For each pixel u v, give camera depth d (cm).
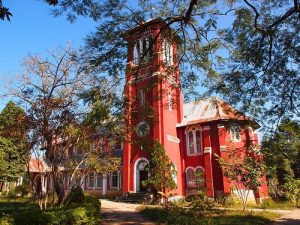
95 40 1202
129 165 3228
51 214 1142
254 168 2102
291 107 1412
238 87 1420
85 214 1305
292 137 1560
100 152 1941
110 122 1338
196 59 1422
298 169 3300
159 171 2797
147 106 1502
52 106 1581
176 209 1875
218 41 1365
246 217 1803
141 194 2997
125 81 1391
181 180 3247
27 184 3697
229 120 1523
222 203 2673
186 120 3456
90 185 3947
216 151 3108
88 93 1252
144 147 2073
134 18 1211
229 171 2192
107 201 3141
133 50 1387
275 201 2772
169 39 1402
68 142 1686
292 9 1147
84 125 1581
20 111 1623
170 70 1488
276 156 1625
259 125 1493
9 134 1650
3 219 990
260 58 1341
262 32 1270
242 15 1285
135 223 1694
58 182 1639
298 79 1364
